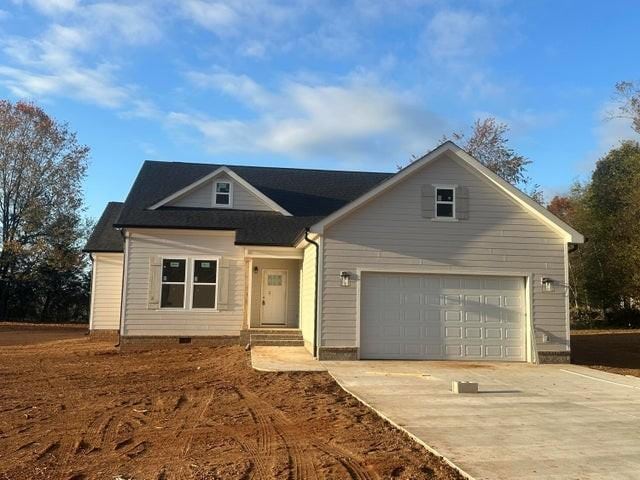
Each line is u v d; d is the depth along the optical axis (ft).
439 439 23.41
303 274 58.95
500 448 22.16
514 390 35.99
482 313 50.55
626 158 98.02
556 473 19.08
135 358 52.70
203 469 19.67
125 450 22.27
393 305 49.67
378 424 26.73
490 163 127.24
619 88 82.79
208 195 65.82
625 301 108.17
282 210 66.23
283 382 38.34
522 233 51.34
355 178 79.05
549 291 50.90
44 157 121.60
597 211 105.81
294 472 19.39
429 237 50.39
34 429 25.75
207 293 61.00
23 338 76.07
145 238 60.39
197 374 42.98
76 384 38.42
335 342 48.24
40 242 117.80
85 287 127.75
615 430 25.41
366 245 49.60
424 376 40.65
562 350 50.21
